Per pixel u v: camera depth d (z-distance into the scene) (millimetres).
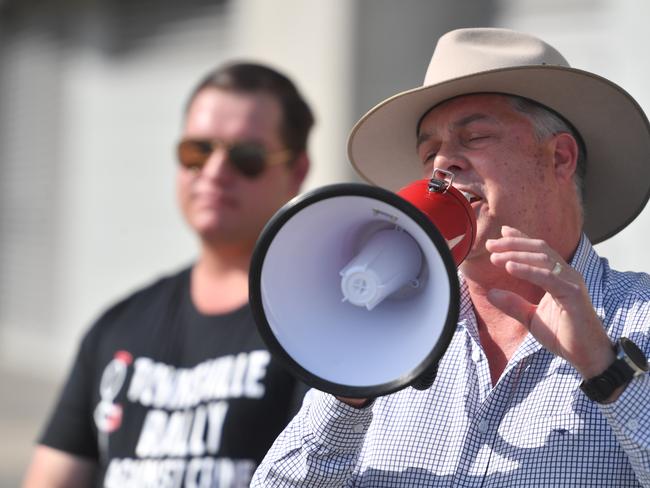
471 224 7465
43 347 33188
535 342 7719
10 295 35156
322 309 7309
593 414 7410
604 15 18531
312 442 7504
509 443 7590
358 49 21109
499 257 6918
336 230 7336
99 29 31359
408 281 7297
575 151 8430
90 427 11297
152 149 29672
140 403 10703
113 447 10742
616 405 6844
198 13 28438
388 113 8773
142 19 30047
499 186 8062
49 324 33125
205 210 11414
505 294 7078
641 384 6848
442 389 7980
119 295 30469
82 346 11461
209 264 11336
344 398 7109
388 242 7250
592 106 8336
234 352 10438
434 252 6629
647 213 16969
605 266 8445
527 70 7926
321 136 21391
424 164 8570
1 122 35719
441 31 20422
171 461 10289
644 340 7609
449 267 6457
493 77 8000
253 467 10055
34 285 33906
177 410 10484
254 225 11469
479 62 8250
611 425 6949
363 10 21047
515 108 8195
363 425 7383
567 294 6816
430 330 6742
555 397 7570
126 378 10891
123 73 30609
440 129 8320
